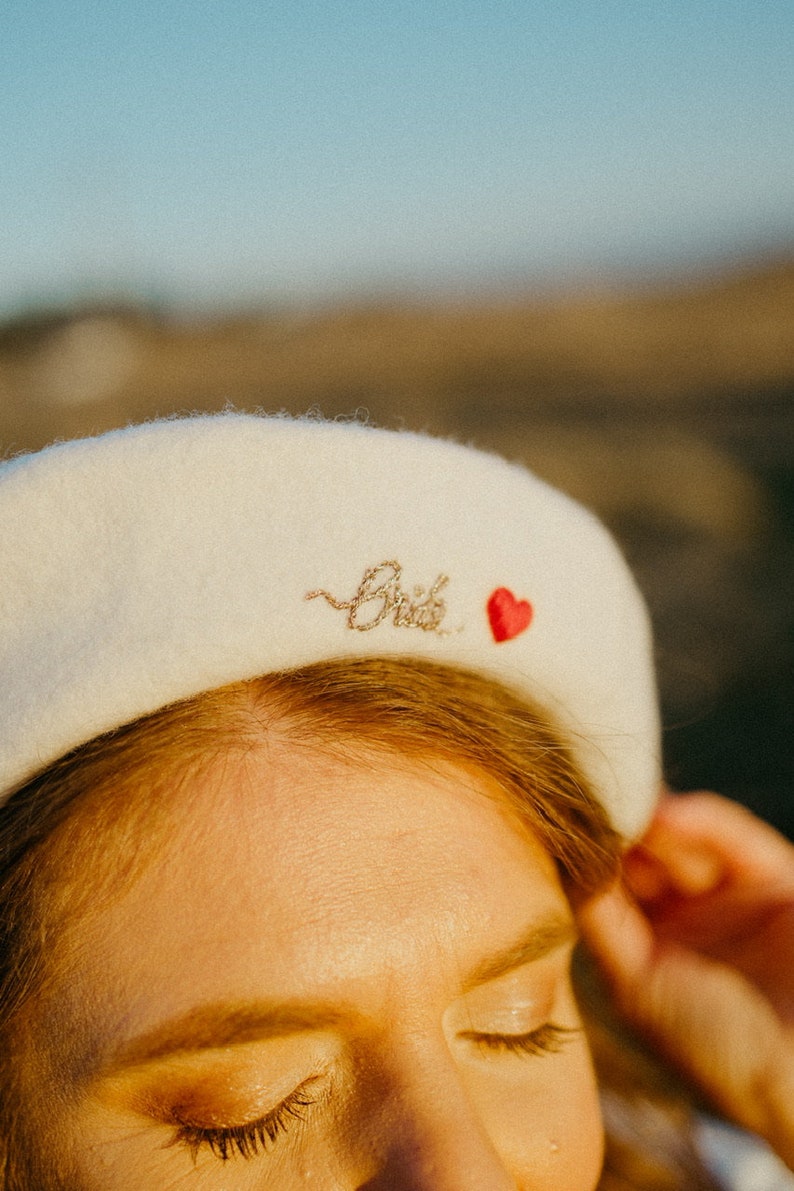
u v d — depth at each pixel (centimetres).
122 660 32
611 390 444
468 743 35
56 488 33
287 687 34
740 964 48
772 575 194
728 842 49
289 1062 32
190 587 32
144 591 32
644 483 255
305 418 37
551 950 36
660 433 316
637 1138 47
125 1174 32
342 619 33
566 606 37
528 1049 36
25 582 33
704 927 49
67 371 732
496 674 36
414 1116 32
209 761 33
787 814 113
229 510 33
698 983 48
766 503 238
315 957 32
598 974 49
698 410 370
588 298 1114
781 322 600
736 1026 47
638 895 51
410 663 35
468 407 415
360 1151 32
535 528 36
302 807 33
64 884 33
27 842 33
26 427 421
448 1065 33
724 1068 47
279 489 33
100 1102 32
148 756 33
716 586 191
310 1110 32
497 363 568
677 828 50
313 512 33
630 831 42
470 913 34
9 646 32
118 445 33
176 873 32
